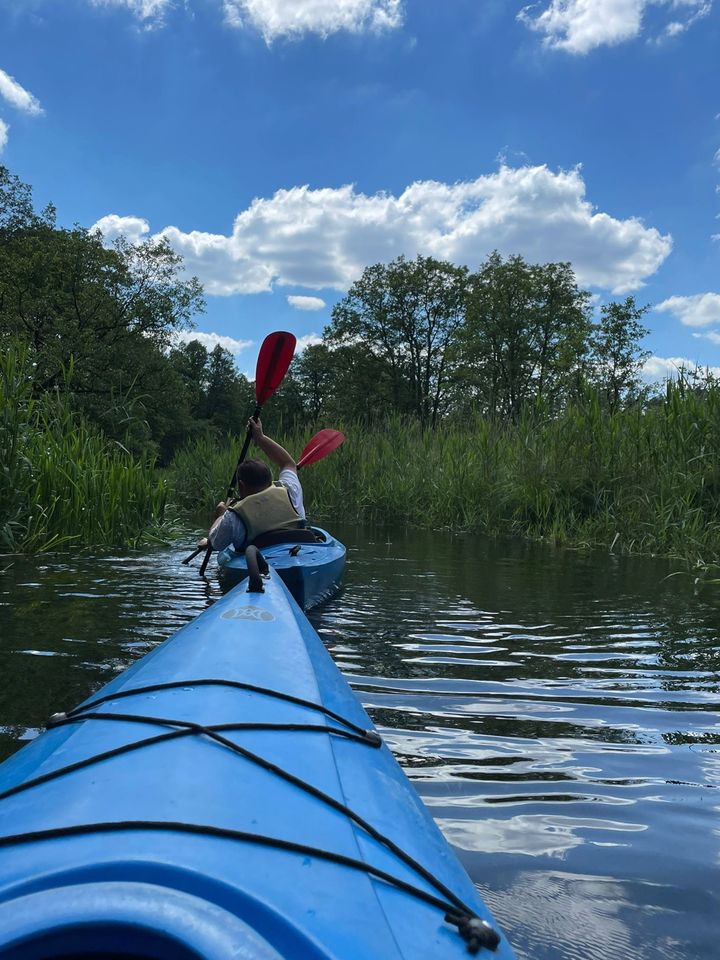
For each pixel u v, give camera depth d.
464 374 42.44
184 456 13.54
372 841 1.11
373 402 48.28
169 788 1.10
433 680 2.91
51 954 0.75
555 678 2.96
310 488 11.66
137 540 6.76
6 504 5.98
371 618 4.05
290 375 64.38
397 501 10.70
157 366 27.00
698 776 2.05
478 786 1.96
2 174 26.69
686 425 8.33
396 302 48.53
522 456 9.63
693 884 1.50
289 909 0.85
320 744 1.44
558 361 31.53
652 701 2.69
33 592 4.37
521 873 1.54
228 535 4.67
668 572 5.91
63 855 0.90
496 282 41.84
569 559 6.70
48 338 21.95
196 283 26.33
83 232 24.16
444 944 0.89
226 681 1.69
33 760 1.32
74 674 2.76
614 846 1.65
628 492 8.42
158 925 0.74
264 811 1.08
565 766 2.10
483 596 4.77
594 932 1.35
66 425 7.07
